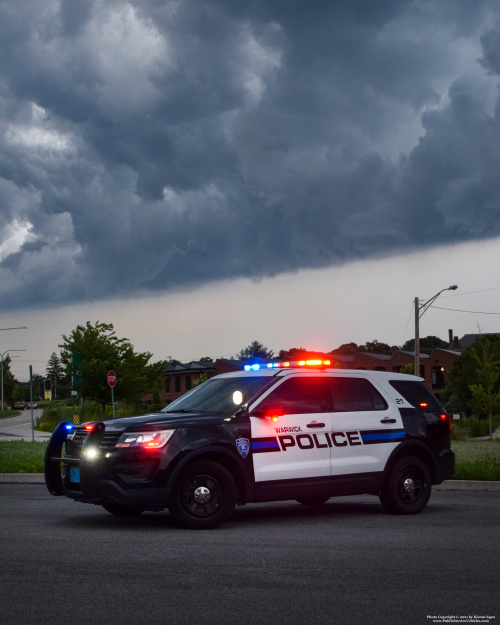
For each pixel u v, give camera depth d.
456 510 9.59
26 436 33.84
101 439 7.78
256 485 8.15
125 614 4.51
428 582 5.38
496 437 36.81
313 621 4.41
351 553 6.42
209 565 5.88
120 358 36.31
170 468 7.64
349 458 8.80
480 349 57.34
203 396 8.85
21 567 5.77
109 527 7.84
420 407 9.65
